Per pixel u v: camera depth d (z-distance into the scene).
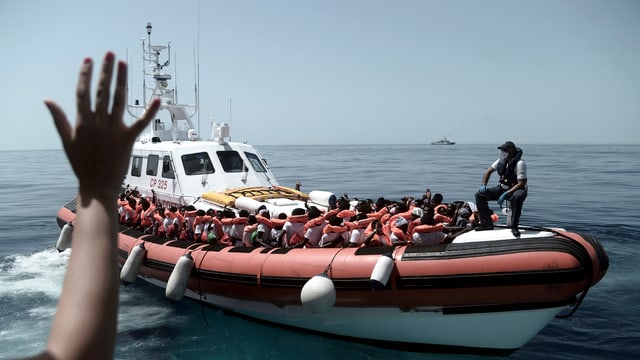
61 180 32.25
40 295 8.59
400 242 5.99
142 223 9.02
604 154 72.06
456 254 5.33
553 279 4.90
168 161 9.80
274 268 6.34
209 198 8.87
